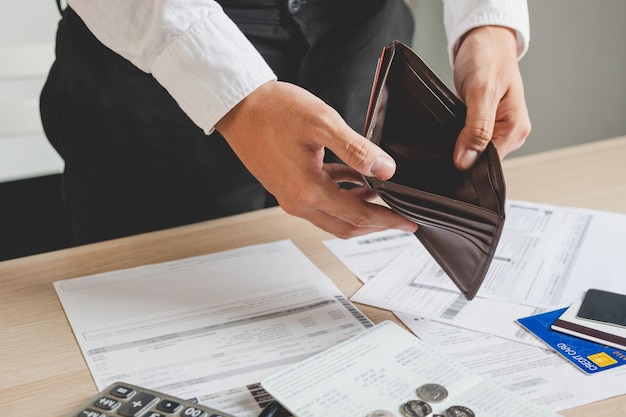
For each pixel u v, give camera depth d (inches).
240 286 27.1
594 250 29.2
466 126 24.6
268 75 24.6
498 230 21.9
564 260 28.5
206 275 28.0
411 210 22.3
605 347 22.9
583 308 24.9
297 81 38.3
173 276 28.0
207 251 30.0
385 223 25.0
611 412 20.2
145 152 38.3
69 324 25.1
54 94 36.8
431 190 25.3
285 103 23.6
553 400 20.6
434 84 24.7
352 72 39.1
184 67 25.0
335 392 20.1
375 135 24.8
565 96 55.7
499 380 21.4
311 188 24.2
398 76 24.6
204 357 22.9
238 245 30.5
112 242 30.9
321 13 37.3
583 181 35.7
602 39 51.6
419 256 29.2
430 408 19.2
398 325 23.5
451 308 25.4
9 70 46.8
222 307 25.7
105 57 36.3
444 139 25.8
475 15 29.8
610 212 32.5
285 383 20.4
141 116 37.3
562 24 54.1
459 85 29.5
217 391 21.2
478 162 24.2
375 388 20.2
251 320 24.8
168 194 39.8
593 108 53.8
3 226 52.6
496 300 25.9
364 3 38.4
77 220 40.3
